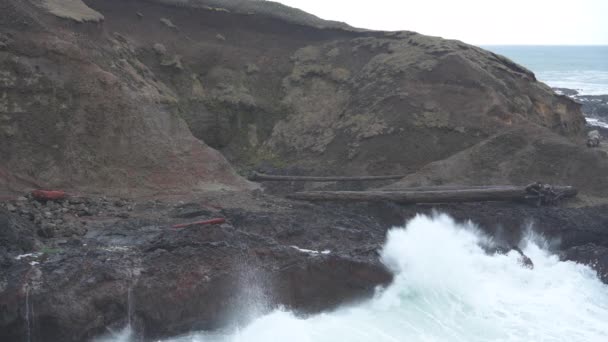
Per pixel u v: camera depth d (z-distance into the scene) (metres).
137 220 15.39
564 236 18.59
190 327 12.61
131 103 18.88
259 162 25.67
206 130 26.23
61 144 17.39
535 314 14.58
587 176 21.30
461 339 13.23
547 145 21.95
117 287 12.03
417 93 24.84
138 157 18.45
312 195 19.00
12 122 16.88
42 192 15.77
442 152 23.30
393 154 23.58
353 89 26.98
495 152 22.09
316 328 13.22
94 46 20.70
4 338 11.30
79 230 14.26
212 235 13.69
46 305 11.43
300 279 13.84
